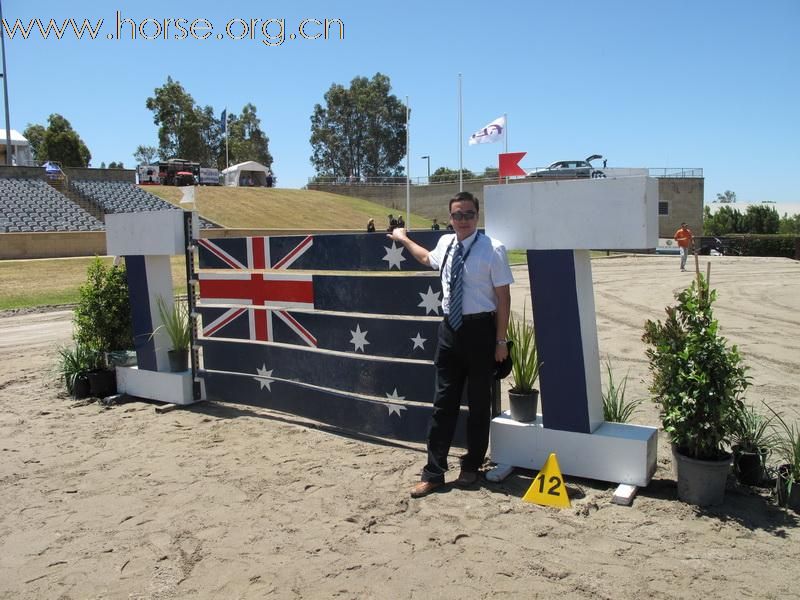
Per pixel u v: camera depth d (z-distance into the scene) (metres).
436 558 3.33
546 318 4.32
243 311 6.20
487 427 4.32
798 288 18.02
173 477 4.57
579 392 4.27
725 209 56.25
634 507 3.90
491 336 4.22
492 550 3.40
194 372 6.59
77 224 30.34
